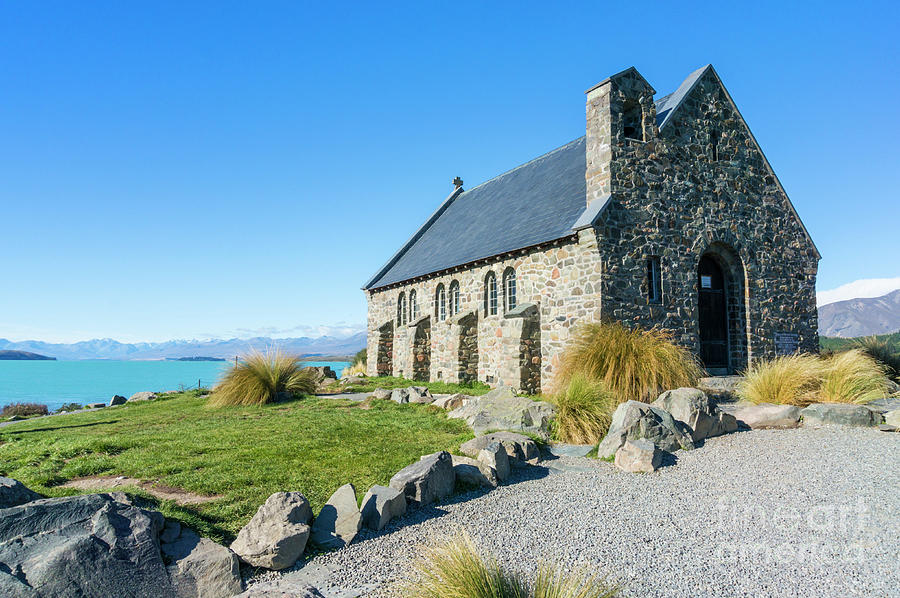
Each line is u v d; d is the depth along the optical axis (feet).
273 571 17.19
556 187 67.92
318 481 25.31
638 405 31.81
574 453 31.60
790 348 62.90
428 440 33.83
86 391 157.07
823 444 30.94
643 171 54.34
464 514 22.16
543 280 57.47
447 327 73.15
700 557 17.79
